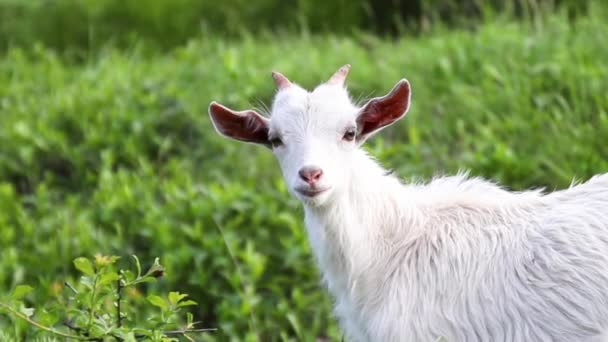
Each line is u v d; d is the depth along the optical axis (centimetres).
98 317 834
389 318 830
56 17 2266
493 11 1991
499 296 807
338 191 824
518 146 1427
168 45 2184
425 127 1516
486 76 1600
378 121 863
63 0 2306
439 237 848
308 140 821
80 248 1319
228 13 2236
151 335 806
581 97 1486
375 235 852
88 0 2305
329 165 809
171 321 855
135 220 1376
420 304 827
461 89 1556
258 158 1514
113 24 2245
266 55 1864
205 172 1520
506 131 1448
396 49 1823
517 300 801
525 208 851
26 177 1564
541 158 1370
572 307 789
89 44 2189
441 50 1712
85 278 815
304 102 843
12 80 1870
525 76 1550
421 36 1912
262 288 1302
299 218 1370
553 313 791
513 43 1650
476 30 1878
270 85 1670
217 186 1395
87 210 1427
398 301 832
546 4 1880
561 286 793
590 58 1579
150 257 1312
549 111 1480
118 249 1319
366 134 865
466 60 1647
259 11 2241
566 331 789
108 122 1620
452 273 827
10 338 978
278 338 1227
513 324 800
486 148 1416
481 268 820
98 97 1672
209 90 1694
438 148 1446
